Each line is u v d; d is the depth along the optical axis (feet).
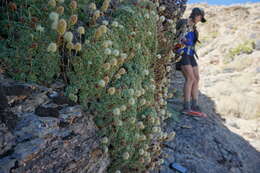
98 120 6.31
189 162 10.24
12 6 5.48
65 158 4.92
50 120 5.08
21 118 4.73
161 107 10.10
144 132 7.62
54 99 5.57
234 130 16.26
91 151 5.64
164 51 10.12
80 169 5.20
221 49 39.78
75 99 5.90
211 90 24.11
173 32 10.41
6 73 5.38
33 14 5.90
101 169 5.96
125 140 6.54
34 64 5.58
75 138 5.35
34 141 4.53
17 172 4.04
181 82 21.39
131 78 7.27
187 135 12.34
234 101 20.63
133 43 7.65
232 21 49.34
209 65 35.81
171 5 11.80
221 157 11.48
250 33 40.98
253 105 20.34
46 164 4.53
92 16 6.93
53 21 5.41
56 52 5.92
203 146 11.78
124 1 8.41
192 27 13.94
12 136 4.33
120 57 6.75
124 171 7.07
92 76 6.22
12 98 4.87
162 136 8.16
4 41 5.54
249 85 26.20
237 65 33.17
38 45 5.63
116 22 6.95
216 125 14.73
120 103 6.65
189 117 14.44
